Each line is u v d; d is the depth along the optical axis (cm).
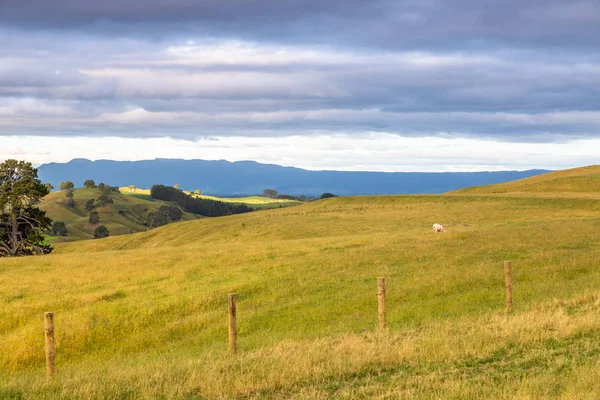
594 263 2808
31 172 6756
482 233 4209
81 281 2950
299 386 1102
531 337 1348
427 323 1703
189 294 2509
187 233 9512
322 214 9050
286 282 2705
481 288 2395
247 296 2520
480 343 1307
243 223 8975
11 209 6625
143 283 2870
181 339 1992
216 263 3319
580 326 1405
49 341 1350
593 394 927
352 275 2800
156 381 1148
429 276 2652
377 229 6544
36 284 2923
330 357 1257
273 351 1384
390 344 1367
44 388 1126
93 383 1130
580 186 11712
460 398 962
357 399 1002
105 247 10406
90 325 2130
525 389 967
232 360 1309
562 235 3953
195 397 1057
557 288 2216
